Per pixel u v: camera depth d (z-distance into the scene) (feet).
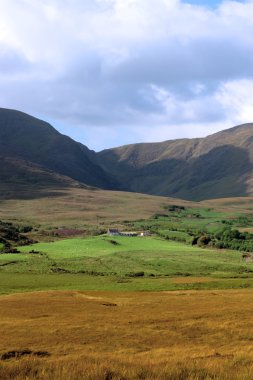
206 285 276.41
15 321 155.02
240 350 110.32
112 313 172.35
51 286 271.49
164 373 72.02
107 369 73.67
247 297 215.10
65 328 142.20
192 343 123.65
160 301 203.62
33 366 78.02
